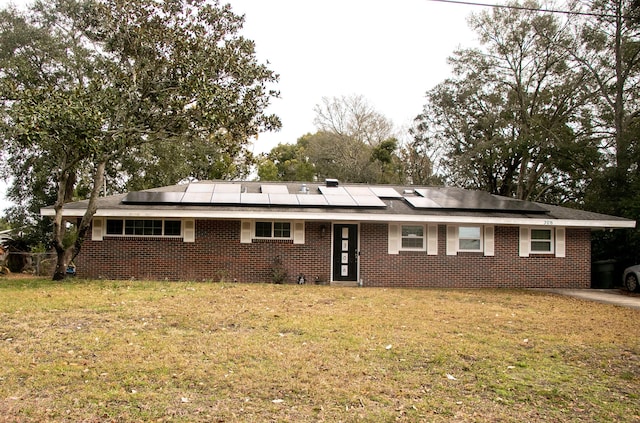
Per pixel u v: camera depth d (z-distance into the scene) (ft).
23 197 103.09
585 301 47.24
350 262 58.80
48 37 90.94
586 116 102.89
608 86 97.04
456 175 126.52
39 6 94.22
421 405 18.21
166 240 56.24
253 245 57.16
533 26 106.32
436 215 57.06
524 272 60.85
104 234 55.52
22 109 41.01
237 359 22.70
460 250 59.98
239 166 115.55
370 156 136.05
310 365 22.13
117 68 49.44
